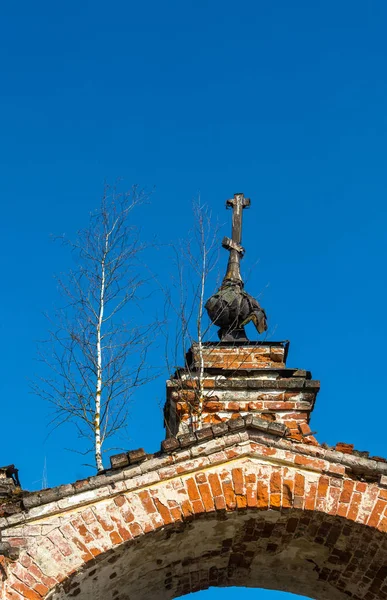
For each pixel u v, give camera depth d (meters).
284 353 15.81
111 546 12.09
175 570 13.43
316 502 12.48
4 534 12.05
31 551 11.97
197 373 15.12
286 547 13.33
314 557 13.42
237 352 15.70
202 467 12.66
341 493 12.55
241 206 17.48
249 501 12.47
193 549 13.12
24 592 11.70
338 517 12.41
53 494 12.30
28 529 12.13
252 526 12.84
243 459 12.80
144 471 12.55
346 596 13.94
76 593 12.38
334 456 12.73
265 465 12.75
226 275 16.84
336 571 13.55
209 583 13.95
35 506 12.26
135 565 12.80
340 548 13.05
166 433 15.62
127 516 12.30
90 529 12.19
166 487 12.53
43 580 11.81
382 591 13.52
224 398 14.79
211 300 16.36
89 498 12.34
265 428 12.85
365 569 13.31
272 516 12.60
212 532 12.86
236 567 13.76
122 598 13.36
